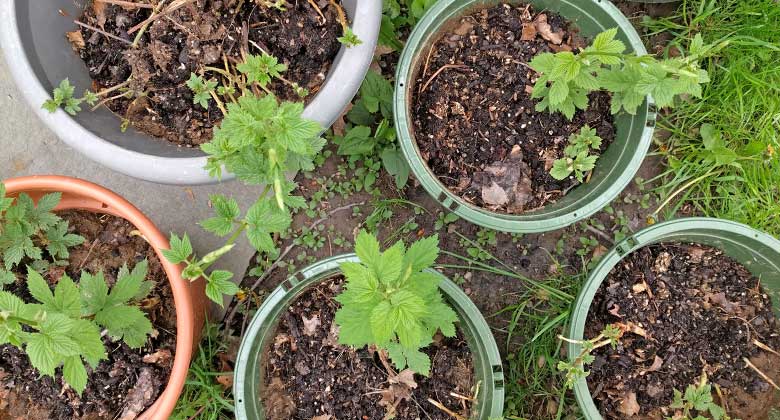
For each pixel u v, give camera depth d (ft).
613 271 3.22
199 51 2.89
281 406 3.10
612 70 2.96
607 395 3.20
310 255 3.53
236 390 2.93
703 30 3.50
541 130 3.20
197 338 3.22
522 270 3.54
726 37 3.46
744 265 3.23
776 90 3.42
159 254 2.92
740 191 3.50
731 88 3.44
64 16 2.85
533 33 3.20
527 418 3.43
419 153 3.08
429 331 2.79
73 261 3.02
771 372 3.21
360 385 3.09
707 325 3.22
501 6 3.21
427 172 3.04
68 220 3.06
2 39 2.69
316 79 2.94
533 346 3.43
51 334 2.38
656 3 3.56
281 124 2.47
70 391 2.94
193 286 3.06
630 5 3.58
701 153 3.46
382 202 3.48
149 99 2.93
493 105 3.21
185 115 2.96
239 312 3.50
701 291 3.23
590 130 3.12
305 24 2.91
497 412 2.93
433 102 3.22
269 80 2.74
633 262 3.23
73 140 2.72
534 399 3.45
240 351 2.95
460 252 3.54
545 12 3.21
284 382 3.12
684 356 3.20
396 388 3.08
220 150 2.59
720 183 3.52
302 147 2.47
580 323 3.03
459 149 3.22
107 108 2.91
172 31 2.88
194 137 2.97
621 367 3.18
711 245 3.24
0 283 2.81
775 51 3.42
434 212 3.53
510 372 3.47
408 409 3.09
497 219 3.02
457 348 3.13
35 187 2.88
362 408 3.08
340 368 3.10
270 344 3.11
